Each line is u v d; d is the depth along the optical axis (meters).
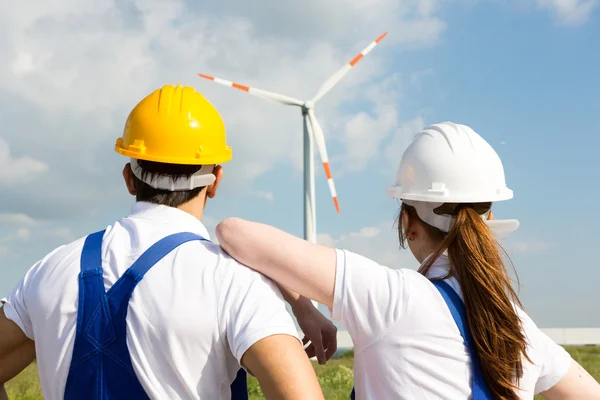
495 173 2.70
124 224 2.60
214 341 2.37
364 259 2.48
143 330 2.35
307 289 2.44
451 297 2.46
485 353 2.37
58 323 2.43
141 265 2.42
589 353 16.81
